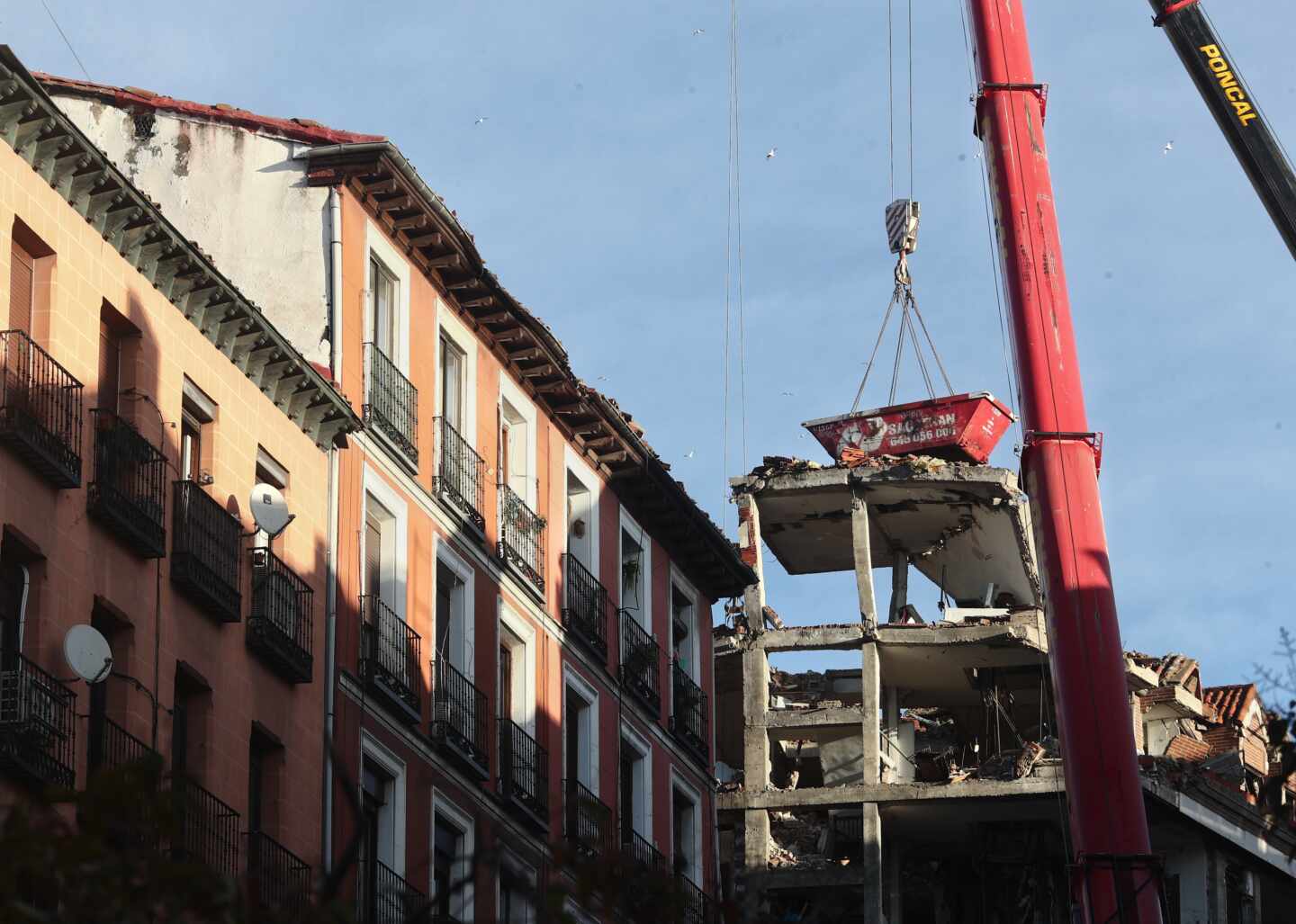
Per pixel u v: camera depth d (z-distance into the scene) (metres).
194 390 35.03
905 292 67.88
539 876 40.12
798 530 68.25
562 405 47.84
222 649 34.38
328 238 40.72
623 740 49.00
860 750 65.56
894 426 66.50
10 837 16.69
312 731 36.75
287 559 37.00
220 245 40.72
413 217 42.22
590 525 49.19
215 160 41.22
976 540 66.88
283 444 37.47
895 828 65.19
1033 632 63.62
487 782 42.53
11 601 29.89
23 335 29.95
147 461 32.50
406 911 37.31
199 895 17.22
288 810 35.56
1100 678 35.41
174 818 17.73
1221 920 63.88
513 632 45.03
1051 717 68.31
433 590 41.78
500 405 46.06
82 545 31.09
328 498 38.56
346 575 38.78
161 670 32.59
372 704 38.72
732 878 55.31
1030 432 37.41
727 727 69.06
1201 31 37.97
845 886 63.09
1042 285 38.28
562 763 46.03
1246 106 37.84
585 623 47.59
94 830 17.22
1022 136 39.19
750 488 66.50
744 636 65.38
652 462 50.75
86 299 32.25
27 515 30.03
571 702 47.28
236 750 34.28
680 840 52.16
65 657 29.78
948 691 67.50
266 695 35.56
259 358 36.72
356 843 18.00
